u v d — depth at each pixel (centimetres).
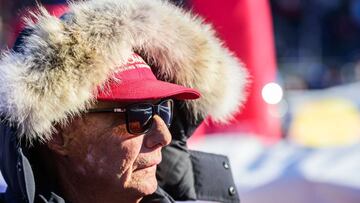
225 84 247
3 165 221
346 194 396
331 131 621
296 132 663
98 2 220
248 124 537
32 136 209
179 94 236
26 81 205
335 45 1497
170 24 232
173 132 258
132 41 220
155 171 236
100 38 212
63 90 206
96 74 210
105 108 216
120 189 221
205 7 525
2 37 436
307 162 430
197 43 239
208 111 252
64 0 257
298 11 1498
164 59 237
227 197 272
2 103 208
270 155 456
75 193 224
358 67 1393
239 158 453
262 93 552
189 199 266
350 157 433
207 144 479
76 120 215
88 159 219
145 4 225
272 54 594
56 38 209
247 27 538
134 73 220
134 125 217
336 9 1513
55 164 225
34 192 210
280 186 412
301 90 1232
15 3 436
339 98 860
